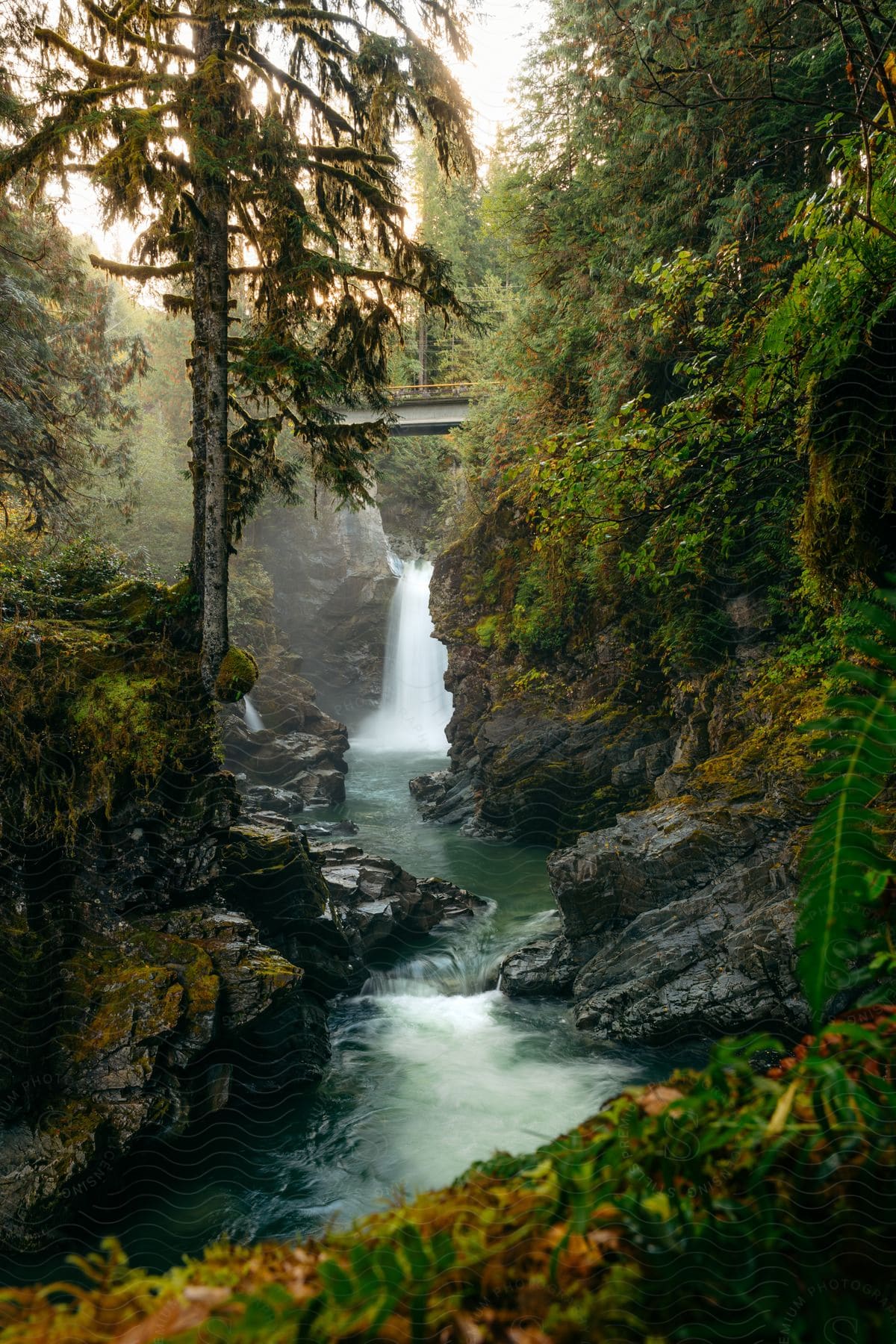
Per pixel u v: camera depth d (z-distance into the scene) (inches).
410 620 1528.1
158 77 342.3
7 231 611.5
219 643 374.3
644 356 494.9
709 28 408.2
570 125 596.7
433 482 1562.5
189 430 1387.8
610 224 542.3
